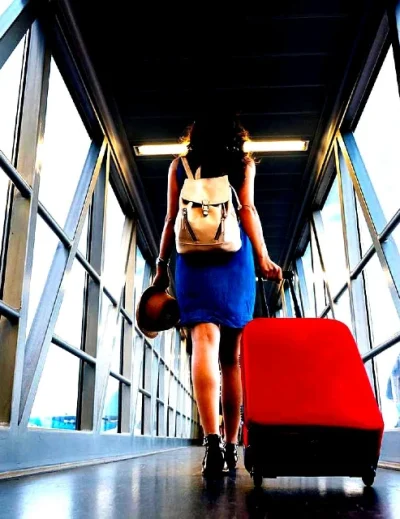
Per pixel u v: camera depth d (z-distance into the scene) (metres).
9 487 1.46
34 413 2.52
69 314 3.25
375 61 3.07
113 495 1.27
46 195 2.74
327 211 4.80
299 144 4.16
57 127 2.98
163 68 3.35
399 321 2.74
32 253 2.26
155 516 0.94
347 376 1.37
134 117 3.80
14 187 2.28
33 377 2.30
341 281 4.14
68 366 3.17
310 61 3.31
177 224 1.76
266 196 5.08
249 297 1.83
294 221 5.52
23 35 2.29
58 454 2.54
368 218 3.15
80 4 2.76
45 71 2.55
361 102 3.45
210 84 3.51
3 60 2.09
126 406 4.76
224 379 1.88
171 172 2.01
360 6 2.88
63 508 1.03
